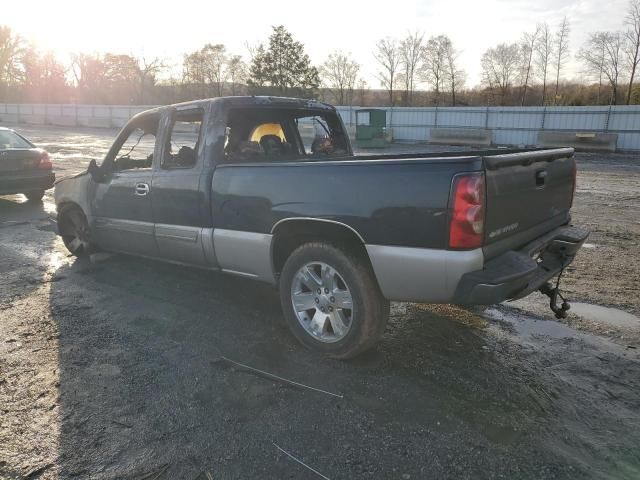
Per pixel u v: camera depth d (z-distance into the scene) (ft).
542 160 11.77
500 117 90.89
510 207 10.51
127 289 16.70
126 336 13.20
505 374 11.23
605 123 80.94
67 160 58.03
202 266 14.65
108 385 10.83
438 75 186.91
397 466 8.33
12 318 14.29
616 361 11.85
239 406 10.05
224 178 13.25
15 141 31.78
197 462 8.46
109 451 8.73
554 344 12.75
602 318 14.38
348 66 198.70
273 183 12.16
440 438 9.02
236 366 11.64
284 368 11.55
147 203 15.60
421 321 14.17
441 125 97.55
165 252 15.53
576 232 13.21
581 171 53.31
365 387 10.71
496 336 13.20
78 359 11.96
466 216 9.44
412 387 10.70
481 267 9.75
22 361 11.84
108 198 17.17
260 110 15.06
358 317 11.26
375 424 9.43
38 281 17.47
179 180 14.38
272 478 8.08
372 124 87.71
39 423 9.51
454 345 12.69
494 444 8.86
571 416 9.68
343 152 18.07
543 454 8.59
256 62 185.26
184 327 13.75
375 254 10.59
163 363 11.79
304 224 11.88
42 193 33.63
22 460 8.50
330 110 17.49
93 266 19.20
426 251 9.97
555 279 17.70
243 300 15.72
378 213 10.46
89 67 228.22
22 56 230.27
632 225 26.40
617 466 8.31
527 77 177.68
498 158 9.88
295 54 183.52
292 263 12.23
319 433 9.19
